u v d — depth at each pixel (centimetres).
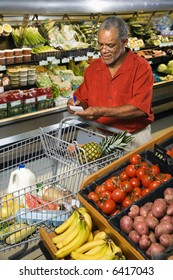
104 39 219
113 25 218
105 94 252
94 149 201
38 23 418
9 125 365
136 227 158
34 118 383
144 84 241
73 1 357
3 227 172
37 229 181
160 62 573
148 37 551
